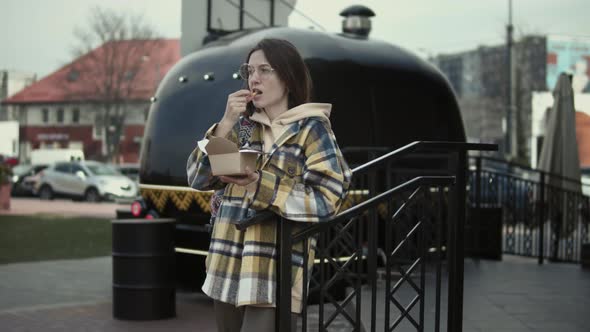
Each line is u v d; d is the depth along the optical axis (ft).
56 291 30.50
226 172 10.23
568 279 29.01
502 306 23.59
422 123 29.53
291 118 10.93
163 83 29.30
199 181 11.39
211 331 23.30
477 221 35.27
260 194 10.40
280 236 10.88
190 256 27.50
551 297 25.13
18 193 108.06
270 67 11.07
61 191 98.22
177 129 27.78
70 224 61.21
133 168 114.11
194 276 27.55
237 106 10.96
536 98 153.28
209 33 33.81
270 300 10.81
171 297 25.13
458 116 31.37
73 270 36.09
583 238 37.78
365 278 25.86
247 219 10.61
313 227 11.36
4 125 183.93
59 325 24.00
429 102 29.94
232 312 11.56
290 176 10.79
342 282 25.57
